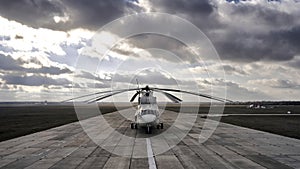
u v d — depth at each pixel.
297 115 42.06
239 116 39.47
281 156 11.34
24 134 19.22
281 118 35.28
